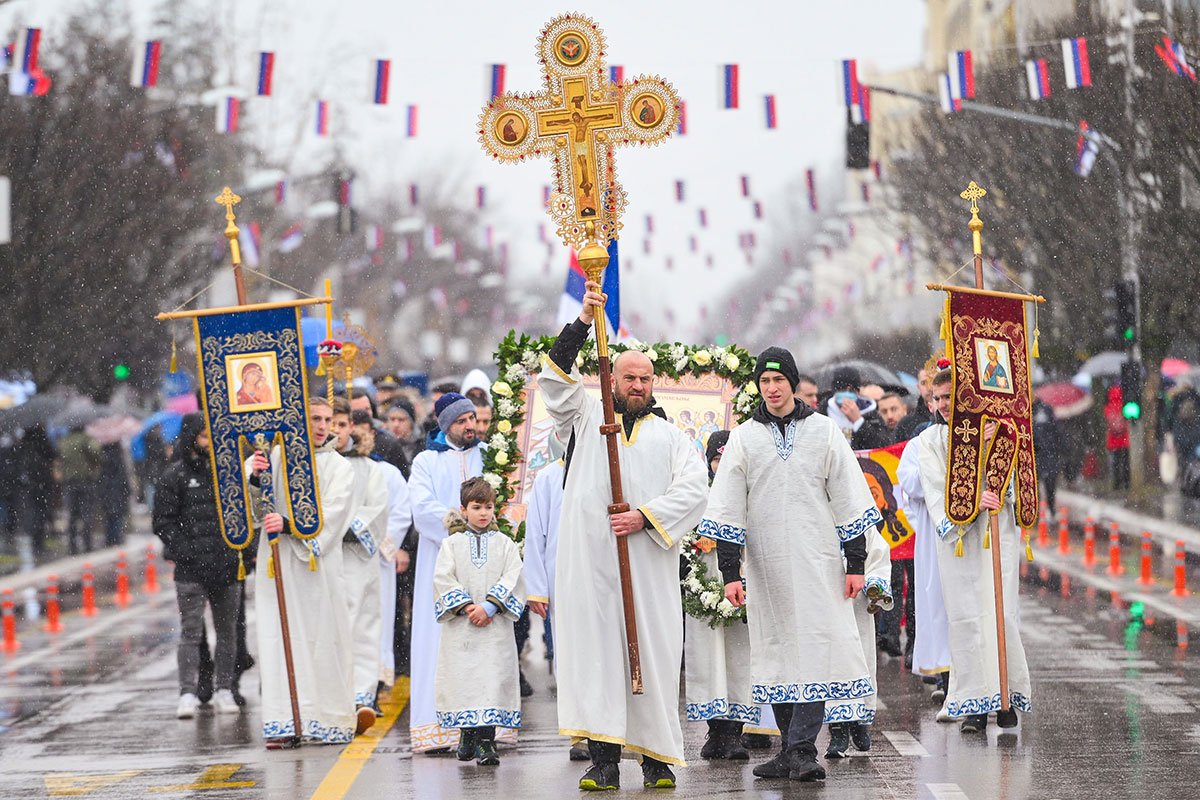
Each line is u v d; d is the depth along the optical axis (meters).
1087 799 21.33
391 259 159.38
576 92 23.06
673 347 27.86
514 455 27.70
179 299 90.00
